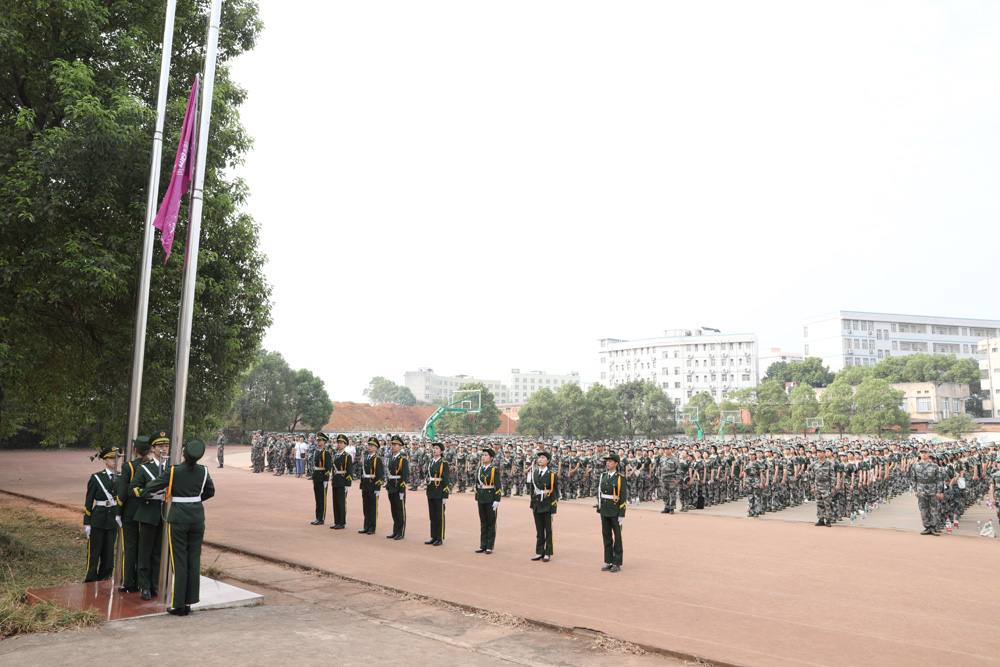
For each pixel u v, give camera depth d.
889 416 83.19
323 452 16.50
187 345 8.31
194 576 7.77
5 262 9.53
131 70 11.73
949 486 16.88
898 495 27.25
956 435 87.50
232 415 72.00
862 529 16.45
